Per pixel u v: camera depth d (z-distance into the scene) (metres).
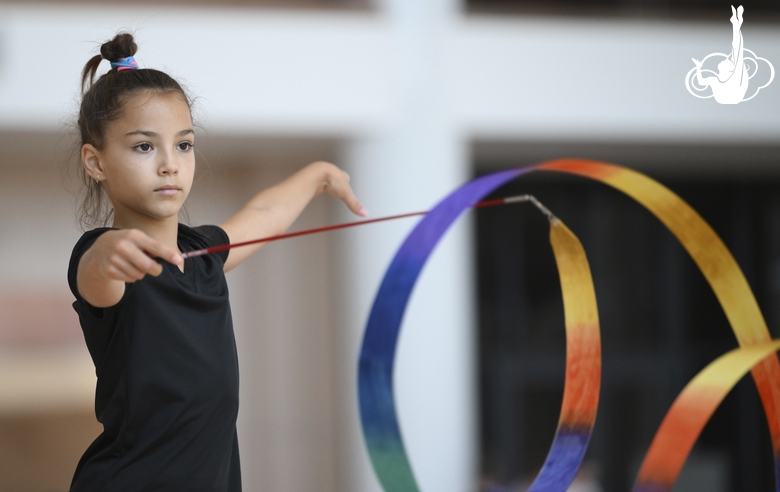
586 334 4.88
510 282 16.08
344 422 13.11
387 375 4.75
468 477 12.69
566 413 4.85
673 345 16.62
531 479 15.86
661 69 12.74
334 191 5.02
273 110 11.49
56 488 13.62
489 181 4.57
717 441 16.89
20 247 13.67
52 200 13.80
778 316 17.27
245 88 11.39
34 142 11.95
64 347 13.84
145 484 3.25
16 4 10.58
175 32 11.13
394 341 4.73
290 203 4.71
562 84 12.49
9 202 13.62
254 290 14.77
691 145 13.74
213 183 14.31
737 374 4.53
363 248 12.34
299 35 11.60
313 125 11.73
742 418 16.91
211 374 3.39
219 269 3.75
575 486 16.19
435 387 12.56
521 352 15.99
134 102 3.39
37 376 13.70
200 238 3.96
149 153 3.42
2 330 13.59
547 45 12.45
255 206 4.61
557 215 16.38
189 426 3.32
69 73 10.62
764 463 16.83
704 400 4.63
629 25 12.70
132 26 10.88
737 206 17.34
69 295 13.84
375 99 11.86
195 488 3.34
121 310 3.26
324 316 14.82
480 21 12.29
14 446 13.56
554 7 13.38
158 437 3.26
